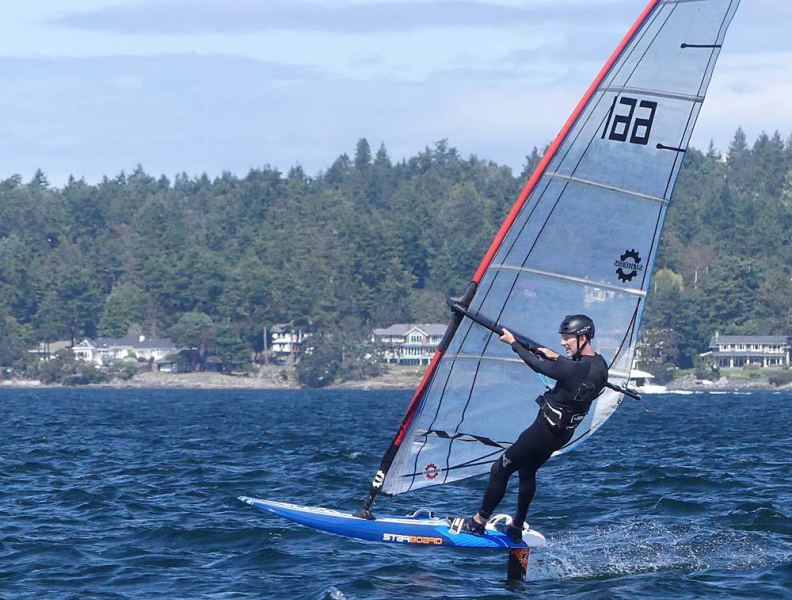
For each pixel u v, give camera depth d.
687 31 45.84
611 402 47.22
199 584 48.50
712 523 62.59
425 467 48.72
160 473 94.88
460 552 55.09
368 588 46.75
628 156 46.69
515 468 45.91
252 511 70.00
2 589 47.94
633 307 47.34
